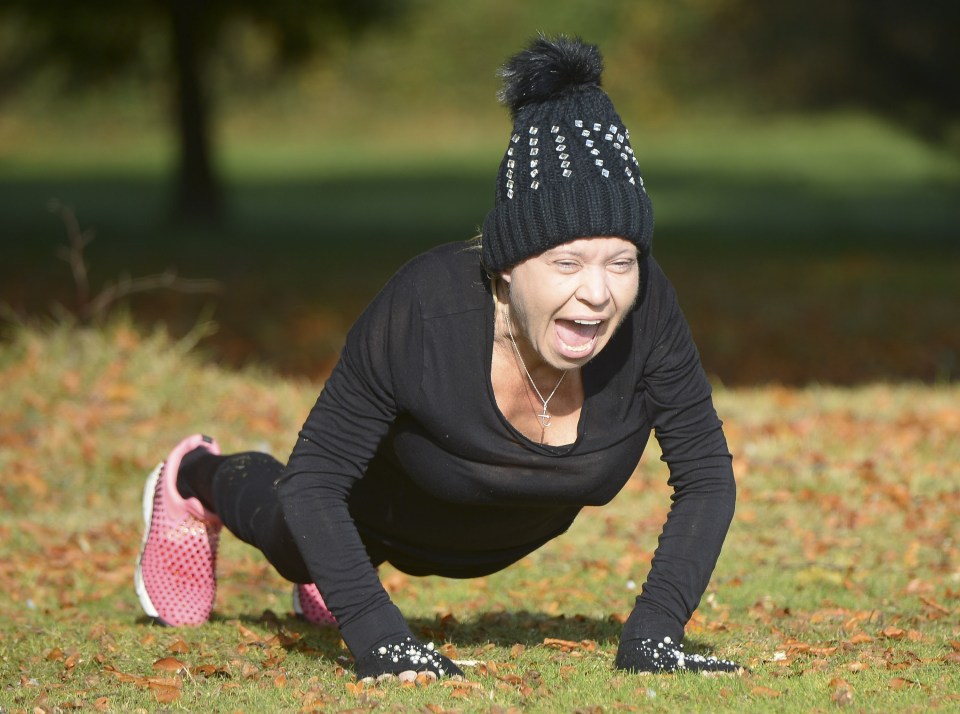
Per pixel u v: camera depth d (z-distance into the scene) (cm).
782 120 7206
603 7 7588
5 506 1400
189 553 915
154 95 7425
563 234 629
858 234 4341
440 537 760
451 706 667
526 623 951
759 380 2323
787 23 7425
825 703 676
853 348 2552
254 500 810
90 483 1480
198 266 3425
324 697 696
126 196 5325
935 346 2556
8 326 2355
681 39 7525
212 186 4375
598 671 742
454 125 7431
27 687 759
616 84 7450
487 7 7606
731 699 675
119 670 795
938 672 753
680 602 721
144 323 2542
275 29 4184
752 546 1243
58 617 996
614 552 1252
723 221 4672
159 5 4094
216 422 1677
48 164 6612
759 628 920
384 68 7569
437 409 680
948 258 3794
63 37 4081
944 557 1192
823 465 1505
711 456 723
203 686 746
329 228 4434
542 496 704
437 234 4331
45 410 1647
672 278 3409
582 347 647
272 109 7500
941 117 6769
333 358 2364
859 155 6456
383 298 691
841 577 1113
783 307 2955
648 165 6316
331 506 703
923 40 6694
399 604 1064
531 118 656
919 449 1574
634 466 721
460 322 680
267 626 941
